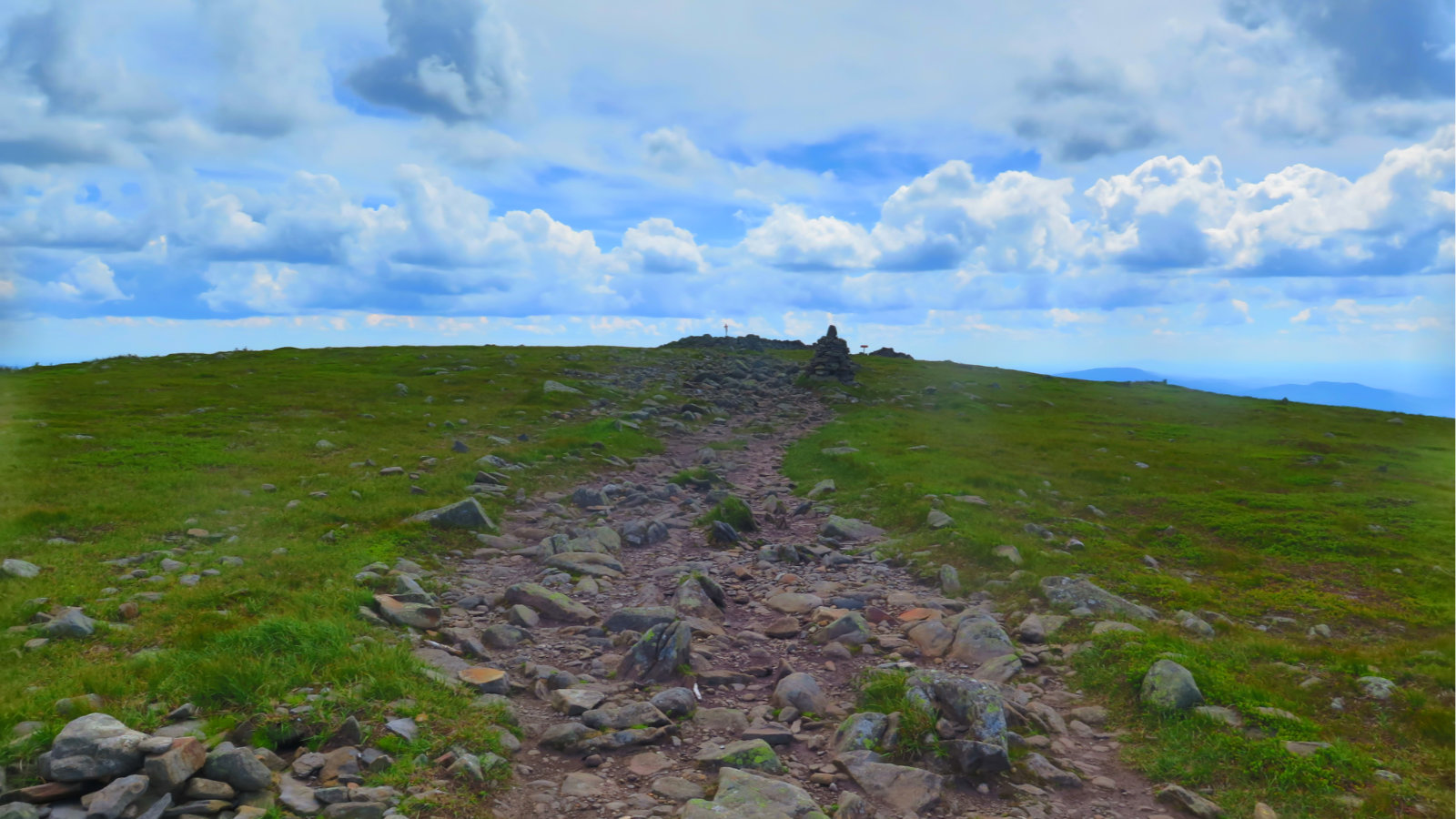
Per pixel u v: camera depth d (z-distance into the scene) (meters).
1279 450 41.69
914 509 20.45
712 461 31.22
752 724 8.91
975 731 8.23
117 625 10.23
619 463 28.25
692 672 10.33
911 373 76.75
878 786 7.48
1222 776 7.89
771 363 77.12
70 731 6.39
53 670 8.70
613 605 13.65
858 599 13.94
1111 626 11.84
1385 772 7.81
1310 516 23.73
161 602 11.41
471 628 12.05
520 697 9.48
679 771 7.79
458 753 7.37
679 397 51.09
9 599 10.95
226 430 30.31
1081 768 8.23
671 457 31.98
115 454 23.84
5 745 6.50
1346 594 16.34
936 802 7.32
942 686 9.03
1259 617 14.21
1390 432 51.81
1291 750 8.09
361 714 7.86
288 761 7.07
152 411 35.62
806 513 22.31
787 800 6.88
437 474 23.17
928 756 8.04
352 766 6.93
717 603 13.90
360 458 26.00
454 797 6.74
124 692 7.95
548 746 8.17
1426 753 8.37
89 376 51.28
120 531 15.56
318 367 58.97
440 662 10.16
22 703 7.38
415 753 7.33
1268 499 26.53
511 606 13.15
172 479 20.67
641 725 8.64
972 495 23.03
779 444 37.25
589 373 60.03
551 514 20.56
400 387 45.84
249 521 17.11
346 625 10.55
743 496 24.84
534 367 61.62
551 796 7.16
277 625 9.56
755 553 17.70
